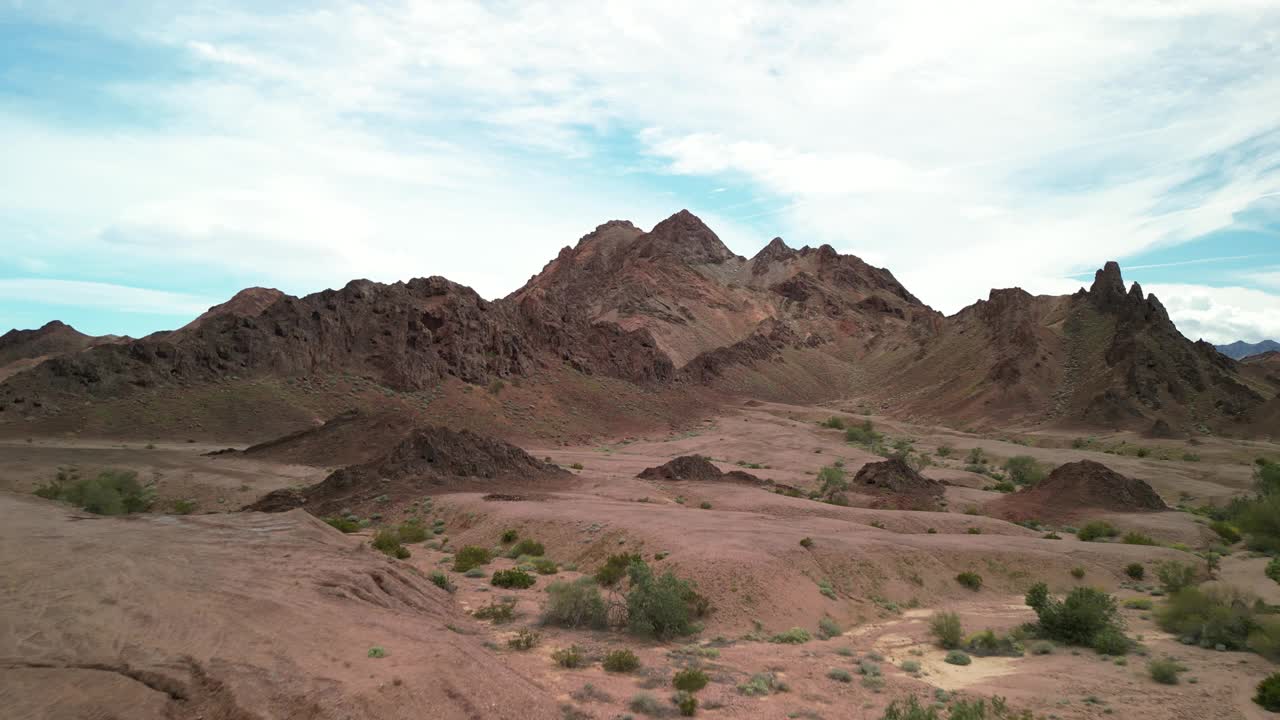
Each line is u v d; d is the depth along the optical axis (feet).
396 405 384.47
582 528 138.92
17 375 318.86
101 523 93.76
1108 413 504.84
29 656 42.45
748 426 519.19
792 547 119.44
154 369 347.15
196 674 43.39
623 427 491.31
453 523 160.66
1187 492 286.46
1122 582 138.21
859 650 85.25
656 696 59.52
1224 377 536.42
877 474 266.57
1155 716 63.41
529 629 81.97
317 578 73.46
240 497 201.16
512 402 451.94
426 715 45.62
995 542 152.76
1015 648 89.45
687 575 103.14
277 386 366.84
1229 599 104.78
